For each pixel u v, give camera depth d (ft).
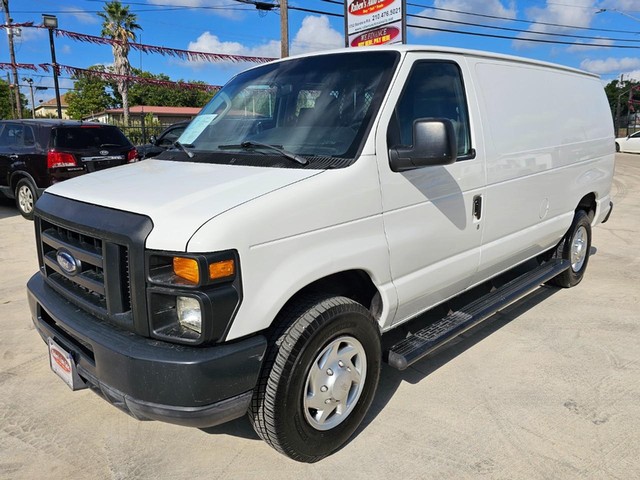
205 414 7.47
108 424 10.46
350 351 9.23
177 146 11.62
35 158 29.81
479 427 10.30
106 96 176.76
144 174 9.74
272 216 7.81
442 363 12.92
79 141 30.48
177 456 9.50
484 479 8.84
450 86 11.37
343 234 8.85
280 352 8.16
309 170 8.82
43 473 9.04
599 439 9.88
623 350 13.58
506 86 13.12
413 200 10.07
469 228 11.69
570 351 13.53
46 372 12.45
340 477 8.92
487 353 13.44
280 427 8.31
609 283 19.02
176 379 7.22
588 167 17.26
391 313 10.16
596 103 18.21
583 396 11.38
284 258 8.00
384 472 9.02
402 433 10.12
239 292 7.48
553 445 9.71
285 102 10.93
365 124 9.48
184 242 7.18
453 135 8.91
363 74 10.34
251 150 10.06
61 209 9.04
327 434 9.11
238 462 9.32
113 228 7.72
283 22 51.06
